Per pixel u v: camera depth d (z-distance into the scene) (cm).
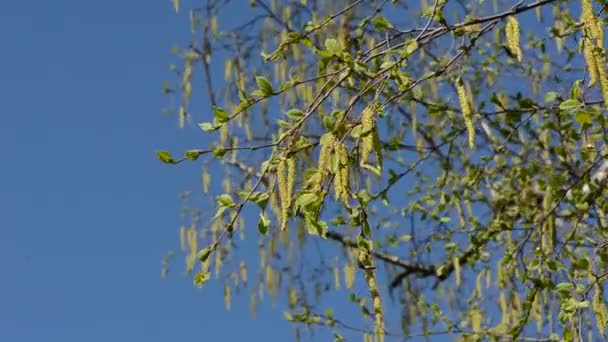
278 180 541
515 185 1045
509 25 556
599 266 798
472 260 1005
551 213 847
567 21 663
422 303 1034
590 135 851
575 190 920
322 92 632
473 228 1000
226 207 566
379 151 519
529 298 838
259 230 557
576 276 783
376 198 812
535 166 1020
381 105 540
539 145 1003
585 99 730
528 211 1016
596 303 730
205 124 582
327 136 528
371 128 520
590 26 533
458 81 568
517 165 1035
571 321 751
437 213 1039
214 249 578
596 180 921
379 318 552
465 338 967
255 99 579
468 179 1014
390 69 559
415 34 780
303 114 563
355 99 544
